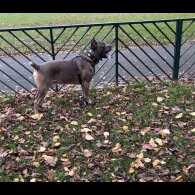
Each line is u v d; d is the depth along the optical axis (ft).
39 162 6.01
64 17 19.79
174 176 5.63
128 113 7.55
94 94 8.60
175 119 7.23
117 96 8.39
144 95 8.40
